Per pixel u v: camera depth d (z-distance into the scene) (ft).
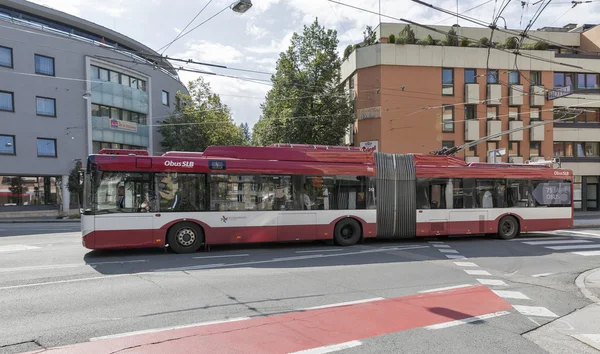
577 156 114.52
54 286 25.99
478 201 51.47
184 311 20.81
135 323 18.90
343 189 46.11
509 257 39.34
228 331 17.89
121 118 123.13
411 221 48.47
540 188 54.29
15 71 101.91
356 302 22.95
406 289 26.32
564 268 34.55
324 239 45.91
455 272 32.04
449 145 103.96
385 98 100.73
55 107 108.17
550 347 16.80
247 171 42.52
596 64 112.37
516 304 23.34
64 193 109.70
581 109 111.75
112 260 35.65
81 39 113.19
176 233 39.91
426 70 102.53
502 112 107.24
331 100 97.60
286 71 97.30
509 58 106.42
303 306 22.03
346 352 15.75
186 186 40.47
